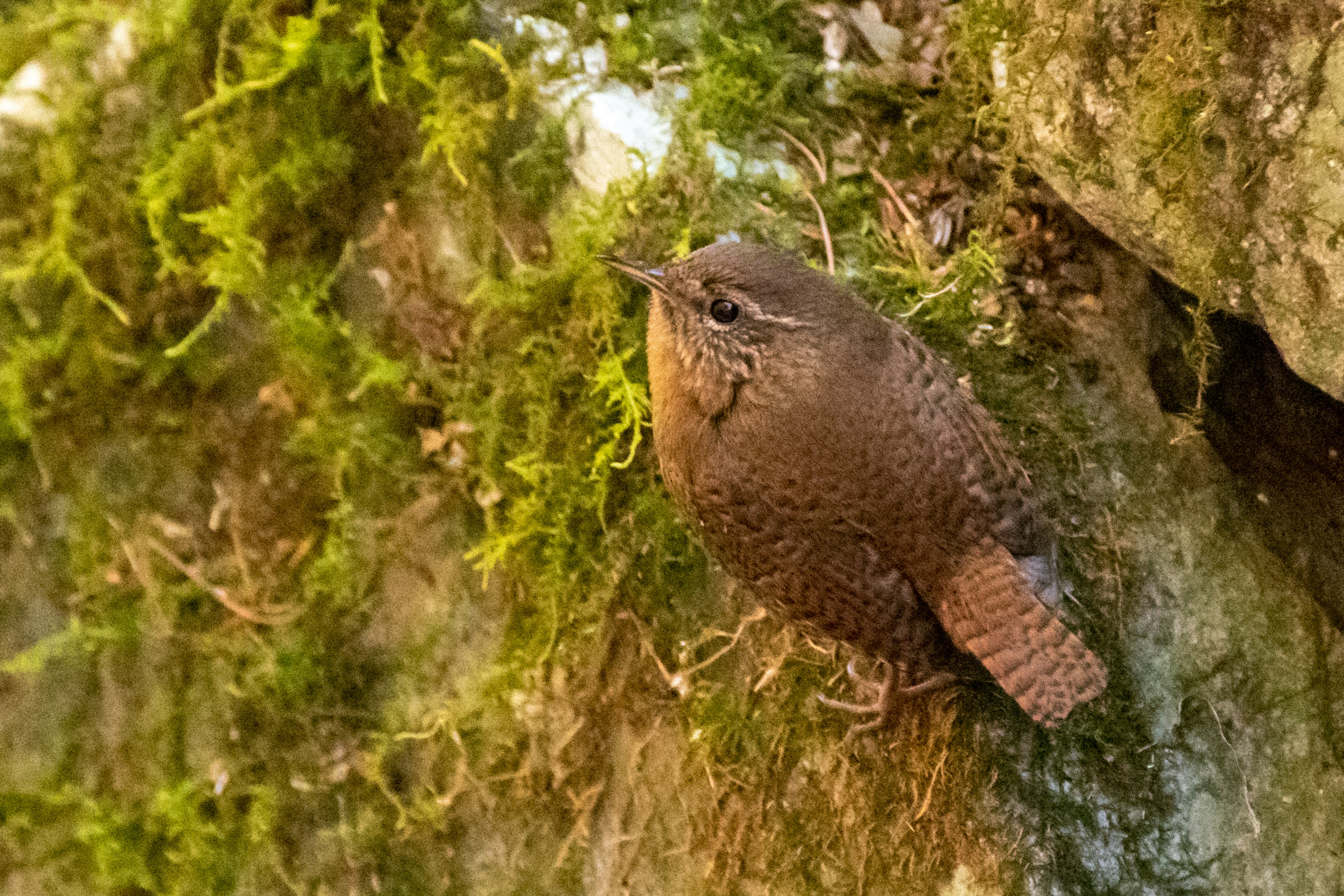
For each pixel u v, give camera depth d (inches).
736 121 230.4
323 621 249.1
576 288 223.1
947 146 235.1
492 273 227.9
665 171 224.1
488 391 233.5
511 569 238.5
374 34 220.2
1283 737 213.5
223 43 226.7
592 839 239.9
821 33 240.5
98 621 254.4
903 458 176.4
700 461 185.5
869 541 181.3
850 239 229.6
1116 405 222.1
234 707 253.1
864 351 179.5
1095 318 225.6
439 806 246.1
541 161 225.0
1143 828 207.3
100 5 232.8
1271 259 174.6
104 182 237.1
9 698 256.2
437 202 231.9
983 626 177.2
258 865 252.7
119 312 240.5
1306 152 165.5
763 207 228.5
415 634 246.5
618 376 217.5
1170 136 179.0
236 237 229.9
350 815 250.7
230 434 247.9
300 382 242.5
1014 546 184.1
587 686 235.0
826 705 217.5
